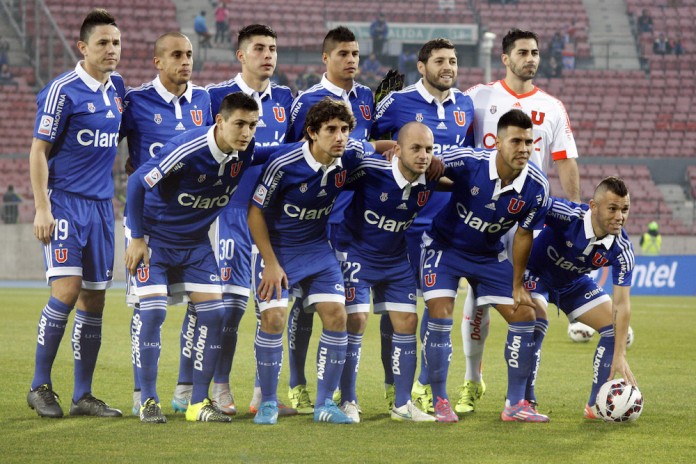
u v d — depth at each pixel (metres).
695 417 21.25
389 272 21.16
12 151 90.88
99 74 21.30
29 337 37.94
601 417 20.50
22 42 100.44
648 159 99.38
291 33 111.88
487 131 25.66
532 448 17.28
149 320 19.91
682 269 73.12
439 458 16.20
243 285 22.67
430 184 20.62
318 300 20.52
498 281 21.28
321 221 20.77
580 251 21.47
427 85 24.55
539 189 20.50
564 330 44.66
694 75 110.44
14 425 19.34
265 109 23.84
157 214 20.06
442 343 20.94
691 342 38.97
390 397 22.44
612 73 109.94
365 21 114.62
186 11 113.50
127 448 16.84
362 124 24.58
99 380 26.38
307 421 20.44
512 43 25.34
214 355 20.45
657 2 119.06
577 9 117.75
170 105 22.45
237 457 16.09
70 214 20.94
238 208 22.94
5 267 83.50
